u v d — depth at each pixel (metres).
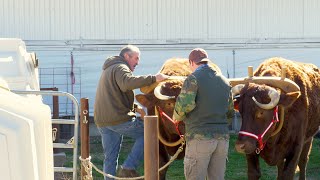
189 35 20.41
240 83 8.66
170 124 8.54
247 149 8.07
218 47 20.53
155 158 4.66
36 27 19.59
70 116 19.16
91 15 19.83
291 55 20.92
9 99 2.52
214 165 7.46
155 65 20.23
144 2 20.11
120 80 8.33
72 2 19.72
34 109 2.48
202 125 7.23
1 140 2.16
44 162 2.41
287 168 9.21
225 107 7.36
